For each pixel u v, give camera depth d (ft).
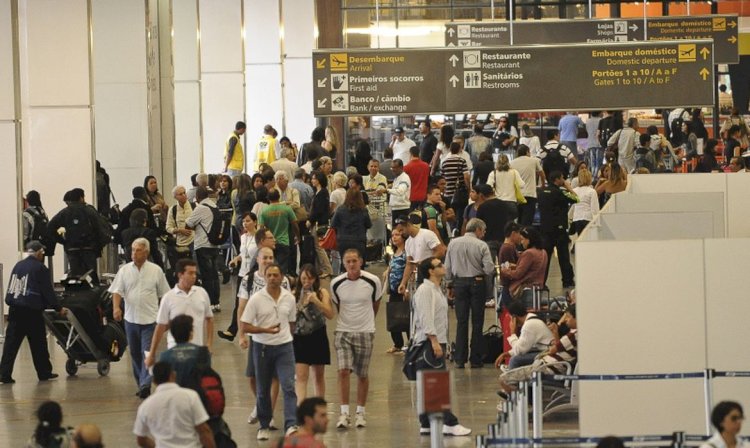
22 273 132.77
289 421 105.60
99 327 135.33
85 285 136.56
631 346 90.84
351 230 160.86
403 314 138.10
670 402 90.68
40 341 134.00
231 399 122.11
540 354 109.91
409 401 120.47
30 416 116.78
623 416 90.84
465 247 133.49
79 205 155.74
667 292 90.79
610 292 90.84
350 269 110.22
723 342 90.68
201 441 83.30
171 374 83.61
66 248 155.33
